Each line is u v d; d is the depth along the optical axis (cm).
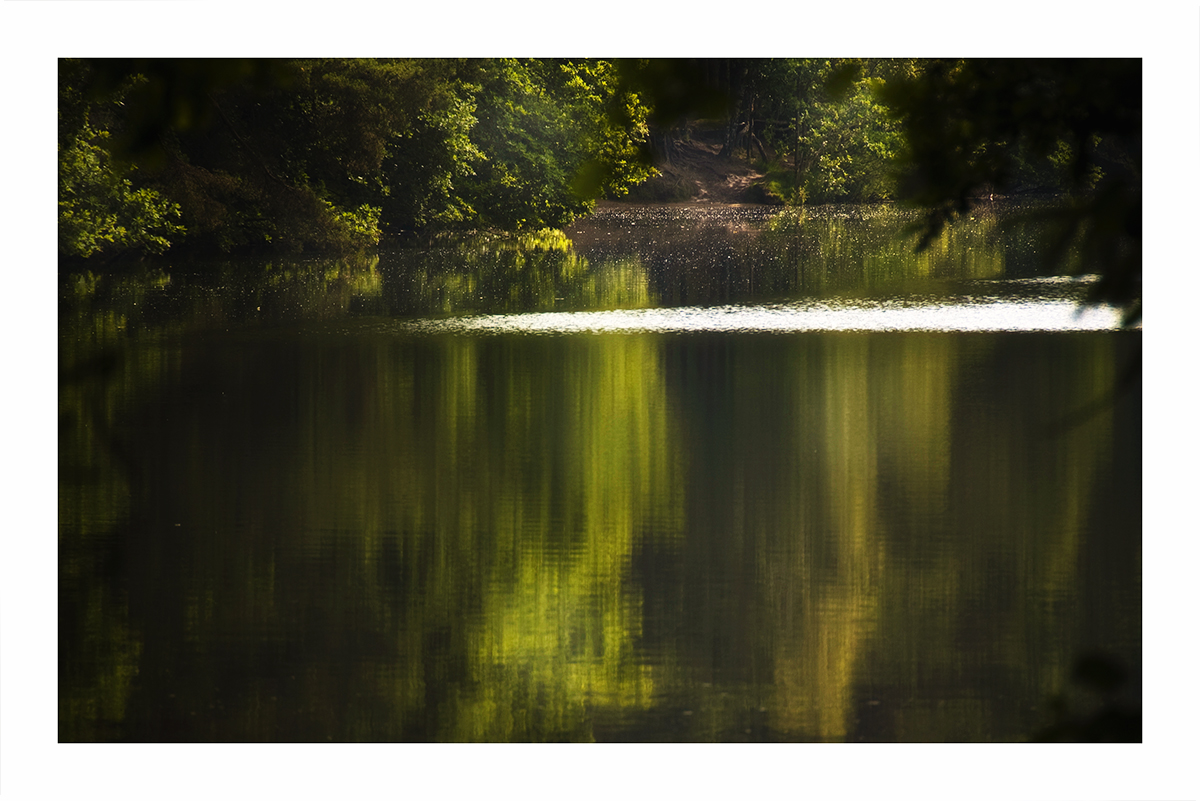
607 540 658
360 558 629
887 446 866
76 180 1952
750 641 520
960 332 1429
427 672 493
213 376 1161
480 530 675
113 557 628
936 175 245
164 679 484
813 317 1584
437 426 944
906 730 442
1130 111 221
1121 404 1003
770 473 795
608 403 1034
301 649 514
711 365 1223
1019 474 789
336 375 1173
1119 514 697
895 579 597
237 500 733
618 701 468
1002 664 498
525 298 1838
